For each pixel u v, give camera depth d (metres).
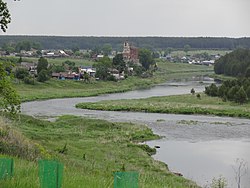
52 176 12.03
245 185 36.84
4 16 29.20
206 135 67.06
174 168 43.88
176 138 63.84
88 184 14.28
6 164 13.49
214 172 42.09
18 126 51.66
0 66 29.17
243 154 51.84
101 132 62.66
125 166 38.62
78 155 41.06
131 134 63.03
